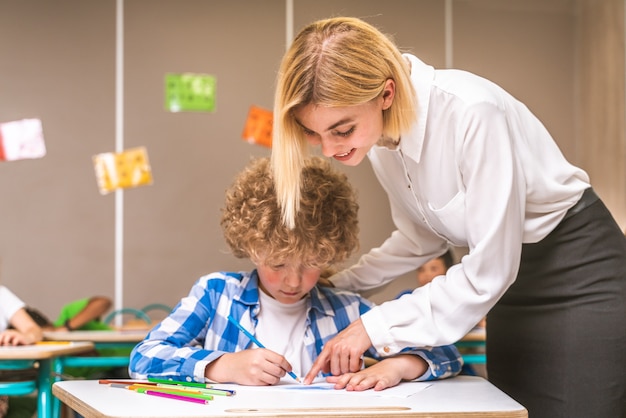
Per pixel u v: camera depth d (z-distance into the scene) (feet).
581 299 4.89
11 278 15.89
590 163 16.93
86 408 3.65
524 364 5.18
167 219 16.39
